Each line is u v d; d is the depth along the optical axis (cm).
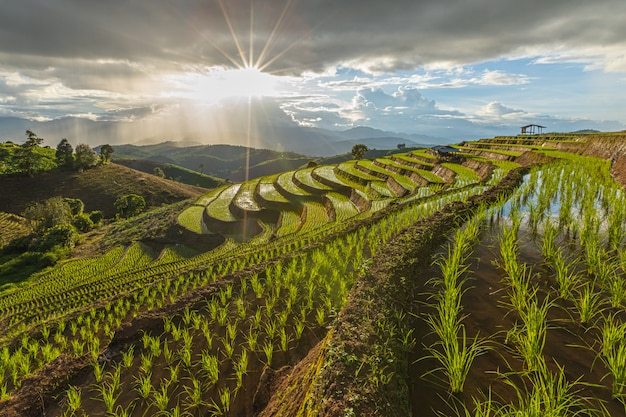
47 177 12044
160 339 1165
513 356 585
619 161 2152
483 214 1367
